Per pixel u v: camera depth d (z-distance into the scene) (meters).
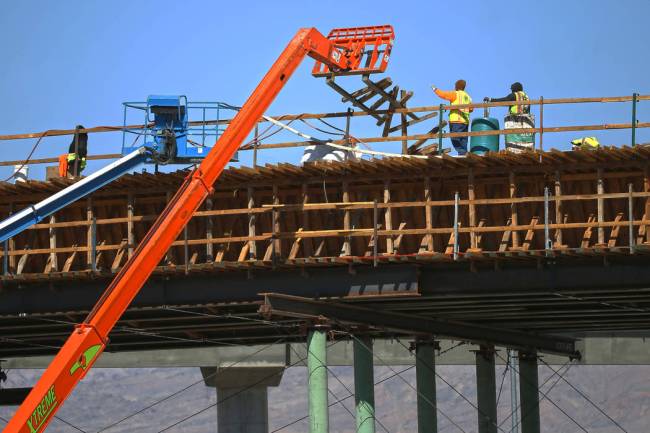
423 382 60.97
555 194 50.19
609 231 50.28
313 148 56.03
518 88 55.56
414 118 57.59
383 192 52.62
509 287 51.53
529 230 49.97
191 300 53.88
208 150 55.31
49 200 51.94
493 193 51.53
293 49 51.50
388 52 55.56
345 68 55.16
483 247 51.50
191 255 54.19
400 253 52.28
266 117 55.03
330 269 52.62
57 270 54.72
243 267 52.25
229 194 53.81
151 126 55.28
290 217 53.25
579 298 53.66
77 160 56.72
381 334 63.22
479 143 55.03
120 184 53.66
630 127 50.69
